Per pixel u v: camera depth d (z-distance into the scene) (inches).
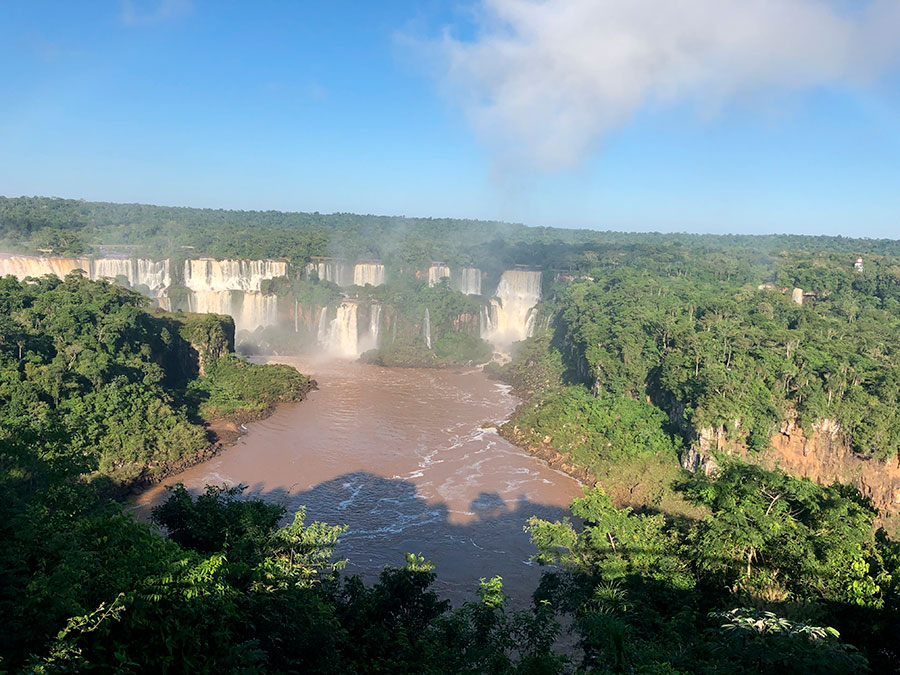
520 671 899.4
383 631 1164.5
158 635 740.7
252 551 1205.7
